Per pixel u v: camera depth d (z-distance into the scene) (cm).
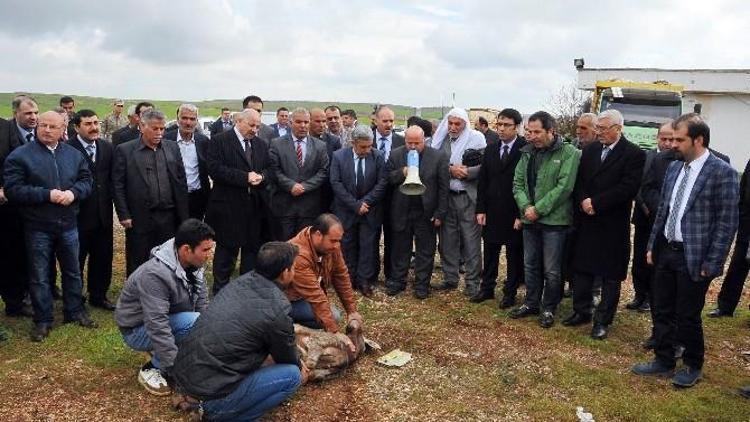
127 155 584
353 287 700
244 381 371
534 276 610
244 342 363
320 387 461
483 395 458
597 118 571
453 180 675
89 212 585
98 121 589
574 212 575
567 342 561
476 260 680
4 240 562
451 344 552
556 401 450
